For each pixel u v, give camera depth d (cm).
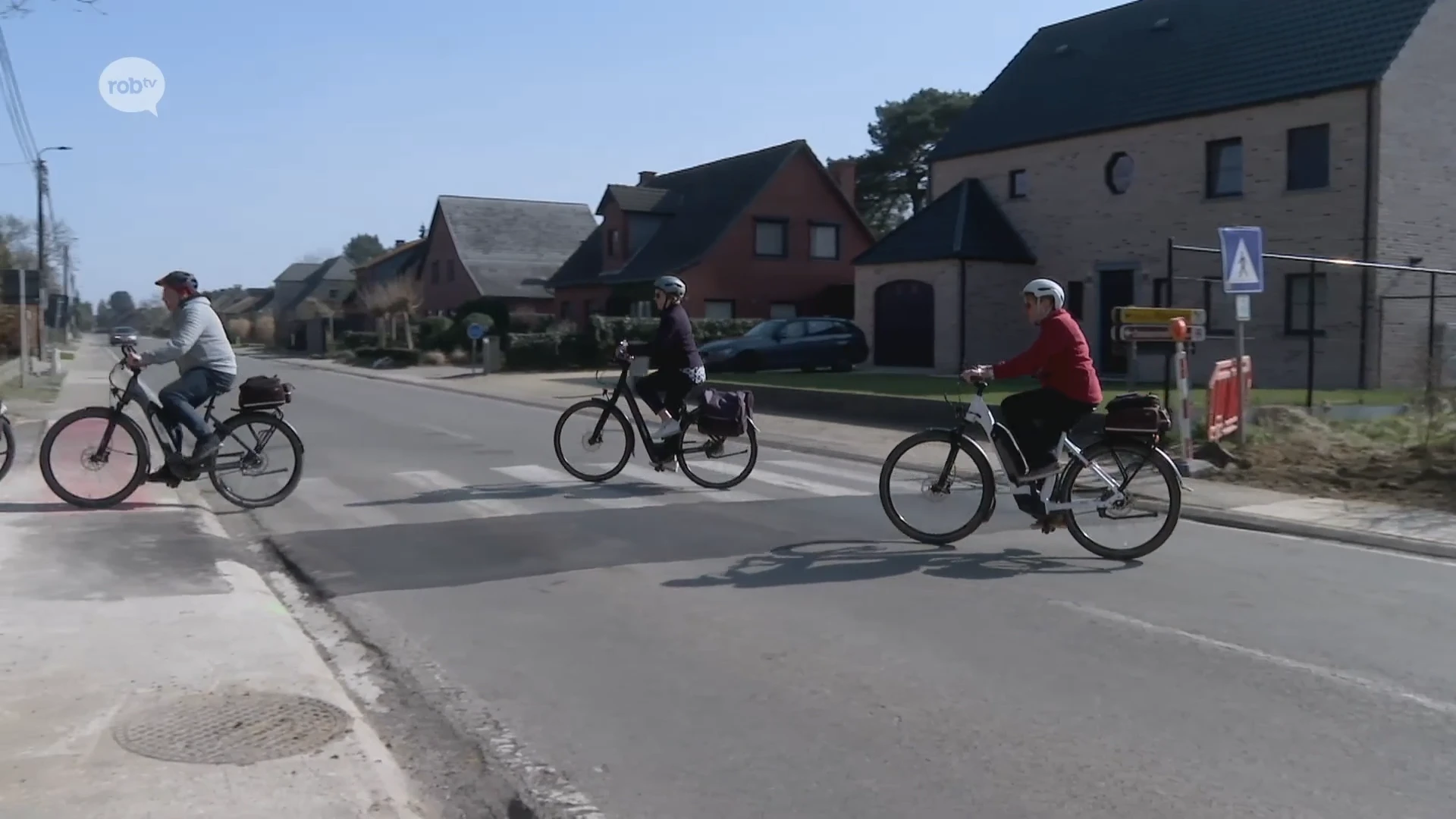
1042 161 2909
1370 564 889
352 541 930
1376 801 455
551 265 6188
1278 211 2406
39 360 3922
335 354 5797
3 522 956
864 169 6234
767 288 4419
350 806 426
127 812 414
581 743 514
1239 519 1076
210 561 827
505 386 3194
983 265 2891
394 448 1595
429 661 630
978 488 910
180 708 523
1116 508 880
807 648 649
